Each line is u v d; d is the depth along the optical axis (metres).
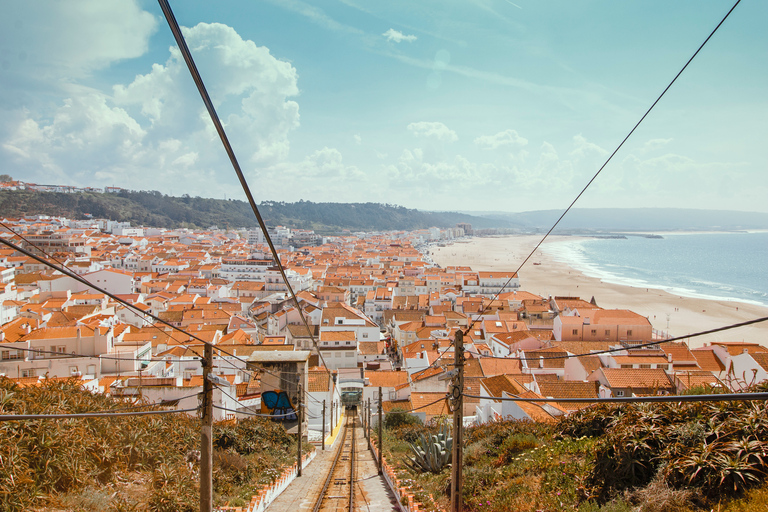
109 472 16.52
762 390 15.94
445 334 77.19
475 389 46.41
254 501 17.55
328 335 76.25
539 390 36.09
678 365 45.94
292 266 152.25
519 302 94.56
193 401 31.66
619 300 132.62
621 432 15.09
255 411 37.34
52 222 191.38
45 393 18.48
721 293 146.38
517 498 16.30
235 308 103.88
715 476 11.84
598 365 44.94
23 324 49.94
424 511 16.97
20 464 13.30
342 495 22.17
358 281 143.62
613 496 13.80
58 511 13.01
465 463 23.33
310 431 44.72
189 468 18.97
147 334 60.03
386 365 70.81
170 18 5.71
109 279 90.81
